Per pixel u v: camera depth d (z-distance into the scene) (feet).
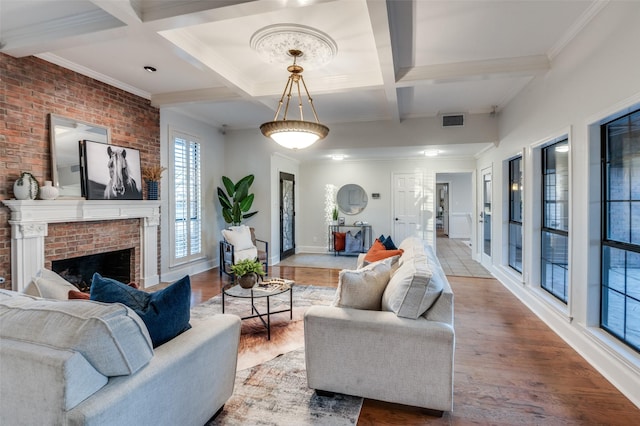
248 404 6.51
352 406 6.46
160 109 15.62
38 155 10.54
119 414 3.92
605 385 7.23
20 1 7.85
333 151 19.84
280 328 10.27
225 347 6.03
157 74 12.21
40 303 4.51
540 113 11.21
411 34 9.03
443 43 9.55
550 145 11.43
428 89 13.50
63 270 12.48
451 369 5.96
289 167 23.71
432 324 6.19
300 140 10.44
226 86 12.59
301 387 7.13
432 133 17.39
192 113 17.28
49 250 10.94
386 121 18.03
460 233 35.04
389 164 24.13
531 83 12.05
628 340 7.41
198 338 5.42
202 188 18.78
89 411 3.60
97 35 8.52
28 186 9.82
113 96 13.07
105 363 3.98
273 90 12.93
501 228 16.16
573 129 8.98
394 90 12.25
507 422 6.04
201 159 18.69
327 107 16.07
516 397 6.80
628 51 6.66
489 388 7.12
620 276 7.68
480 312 11.87
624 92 6.80
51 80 10.88
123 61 11.11
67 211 11.10
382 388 6.33
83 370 3.76
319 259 22.29
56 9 8.21
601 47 7.62
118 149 13.00
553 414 6.26
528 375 7.63
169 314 5.21
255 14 7.66
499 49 9.94
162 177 15.75
